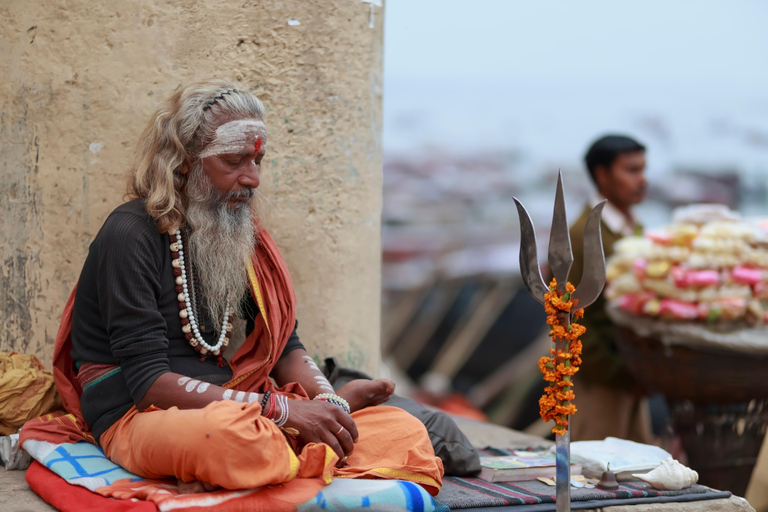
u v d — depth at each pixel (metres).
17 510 2.18
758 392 3.66
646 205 9.43
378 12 3.32
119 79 2.96
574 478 2.62
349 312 3.27
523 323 8.23
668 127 9.66
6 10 2.99
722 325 3.65
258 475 2.05
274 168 3.12
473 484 2.56
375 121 3.34
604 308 4.31
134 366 2.27
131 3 2.95
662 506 2.47
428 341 8.36
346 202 3.24
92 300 2.45
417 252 8.89
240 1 3.05
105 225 2.40
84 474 2.25
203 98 2.45
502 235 9.12
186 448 2.04
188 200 2.49
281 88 3.11
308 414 2.26
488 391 7.81
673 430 3.96
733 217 3.85
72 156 2.96
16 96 3.00
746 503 2.57
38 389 2.76
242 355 2.61
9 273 3.04
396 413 2.50
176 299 2.45
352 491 2.15
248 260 2.57
